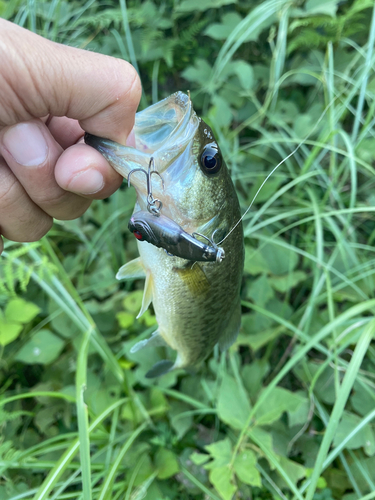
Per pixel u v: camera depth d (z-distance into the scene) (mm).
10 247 378
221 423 338
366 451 273
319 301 340
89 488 183
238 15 416
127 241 434
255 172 411
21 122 168
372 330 209
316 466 197
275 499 278
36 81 153
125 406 323
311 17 397
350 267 356
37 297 401
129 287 404
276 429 308
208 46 467
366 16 416
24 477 320
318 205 355
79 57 159
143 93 479
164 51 428
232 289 209
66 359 366
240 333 340
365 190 391
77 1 480
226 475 263
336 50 409
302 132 382
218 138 380
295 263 349
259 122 428
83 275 406
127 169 171
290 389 347
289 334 343
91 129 174
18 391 379
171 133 169
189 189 174
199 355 246
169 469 298
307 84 418
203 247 156
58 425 358
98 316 376
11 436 343
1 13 417
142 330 369
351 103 425
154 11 441
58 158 179
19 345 388
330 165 374
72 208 204
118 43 432
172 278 201
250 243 383
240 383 306
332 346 281
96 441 319
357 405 293
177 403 344
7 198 193
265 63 458
